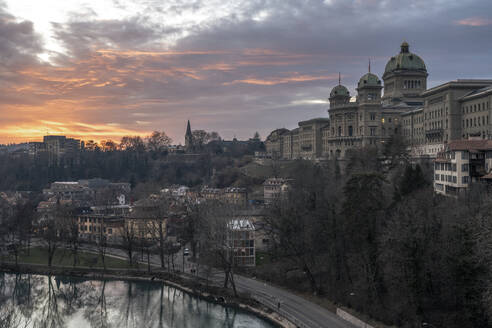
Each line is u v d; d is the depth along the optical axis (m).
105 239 156.75
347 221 93.12
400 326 78.75
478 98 183.38
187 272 130.50
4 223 174.25
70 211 172.25
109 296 118.00
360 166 159.88
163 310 107.06
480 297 71.12
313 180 181.62
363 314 86.62
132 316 103.50
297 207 123.56
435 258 80.75
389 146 155.12
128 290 122.81
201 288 115.19
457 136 197.50
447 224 81.50
